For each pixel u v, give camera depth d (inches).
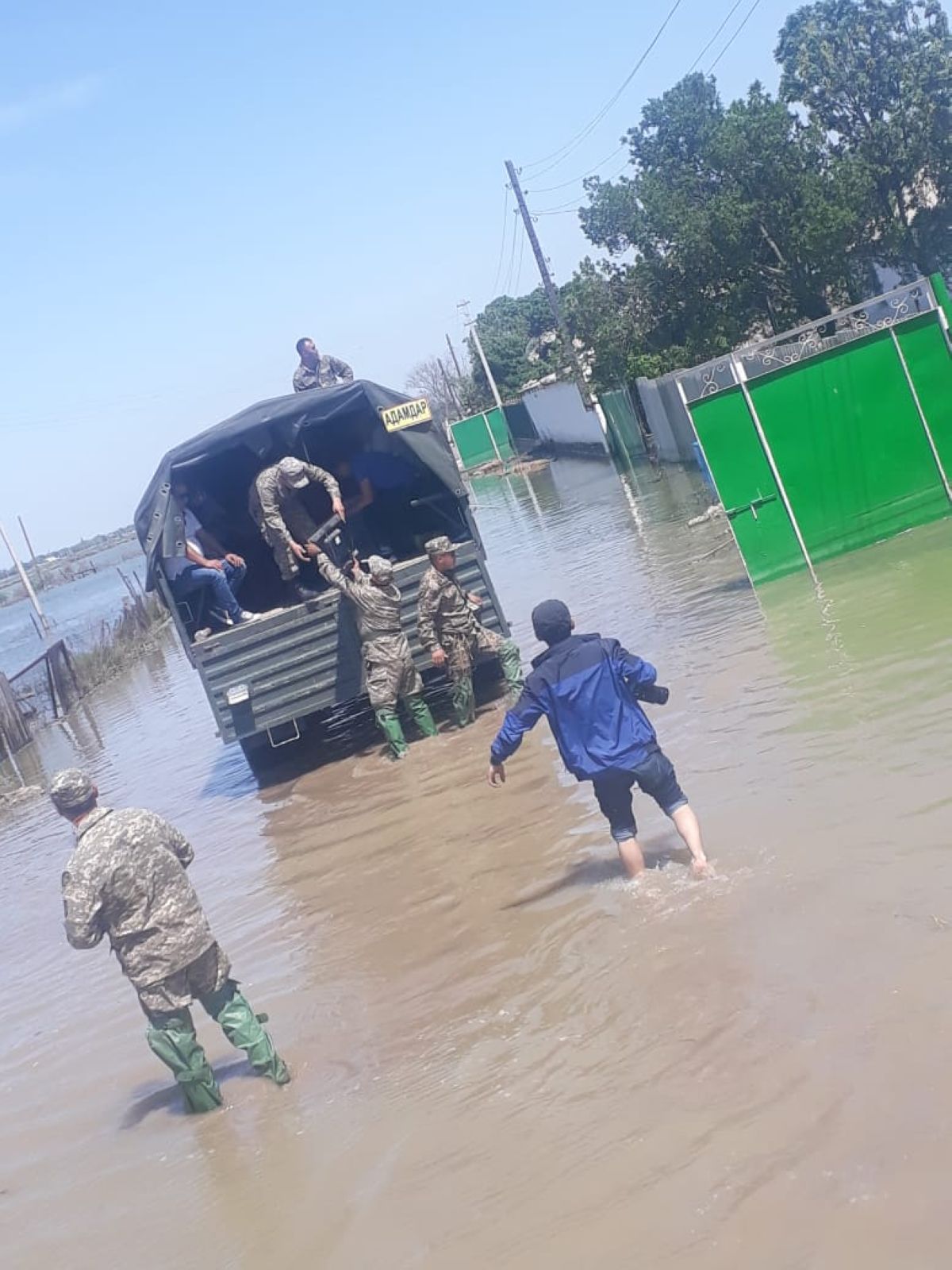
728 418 521.0
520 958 244.2
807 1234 139.6
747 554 524.1
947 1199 137.8
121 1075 265.1
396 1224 170.1
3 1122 258.4
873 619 405.1
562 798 340.2
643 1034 197.2
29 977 359.9
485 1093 197.9
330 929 301.6
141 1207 201.6
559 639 257.3
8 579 6914.4
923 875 215.8
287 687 449.7
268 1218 183.9
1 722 872.3
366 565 496.4
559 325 1568.7
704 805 286.2
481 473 2234.3
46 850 534.0
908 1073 162.1
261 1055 229.6
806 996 189.8
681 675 412.5
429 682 534.9
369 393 456.4
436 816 361.7
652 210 1133.7
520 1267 150.7
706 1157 159.8
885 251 1033.5
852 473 527.5
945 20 972.6
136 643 1342.3
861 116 1005.2
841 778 272.5
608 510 1042.7
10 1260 198.4
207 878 383.9
